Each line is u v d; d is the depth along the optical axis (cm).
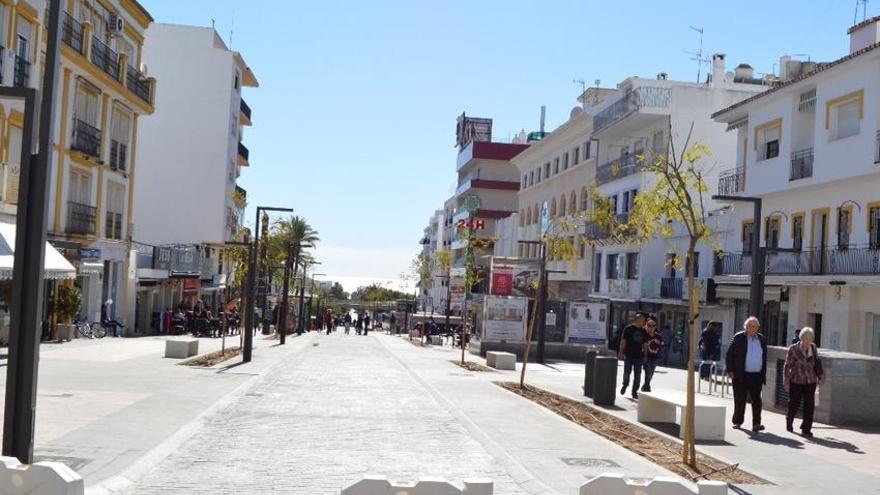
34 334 854
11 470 618
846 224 3353
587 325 4100
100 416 1384
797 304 3562
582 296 6222
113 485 909
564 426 1540
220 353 3172
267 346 4106
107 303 4156
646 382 2139
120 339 3850
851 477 1113
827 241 3456
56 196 3575
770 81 5194
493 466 1150
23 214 856
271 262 7112
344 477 1028
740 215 4141
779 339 3709
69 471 623
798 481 1073
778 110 3766
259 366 2689
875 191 3180
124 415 1409
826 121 3391
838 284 3219
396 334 8700
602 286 5734
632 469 1122
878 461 1270
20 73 2992
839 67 3262
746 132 4184
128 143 4500
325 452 1211
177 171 6394
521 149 9281
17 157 3080
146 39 6381
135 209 6350
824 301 3412
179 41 6406
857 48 3662
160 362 2580
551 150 6975
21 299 854
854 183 3297
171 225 6388
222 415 1560
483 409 1777
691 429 1169
